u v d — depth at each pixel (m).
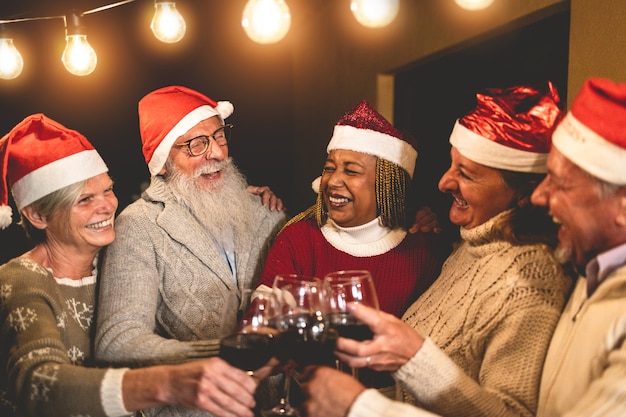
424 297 1.80
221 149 2.33
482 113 1.60
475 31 2.91
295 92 5.20
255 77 5.32
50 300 1.70
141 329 1.79
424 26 3.31
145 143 2.31
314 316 1.39
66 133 1.83
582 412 1.10
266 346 1.43
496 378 1.42
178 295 2.07
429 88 3.62
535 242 1.50
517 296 1.44
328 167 2.14
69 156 1.79
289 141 5.37
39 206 1.79
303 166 5.05
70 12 3.22
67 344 1.77
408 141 2.16
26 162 1.79
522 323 1.41
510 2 2.67
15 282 1.68
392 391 1.90
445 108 3.47
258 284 2.26
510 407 1.37
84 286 1.91
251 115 5.34
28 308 1.64
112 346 1.75
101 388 1.46
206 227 2.24
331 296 1.40
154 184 2.27
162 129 2.27
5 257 5.12
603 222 1.21
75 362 1.79
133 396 1.46
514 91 1.61
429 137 3.63
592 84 1.23
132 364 1.72
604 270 1.23
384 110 3.82
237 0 5.25
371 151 2.05
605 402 1.08
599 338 1.19
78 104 5.33
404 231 2.14
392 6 2.60
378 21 2.62
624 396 1.07
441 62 3.48
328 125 4.52
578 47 2.29
